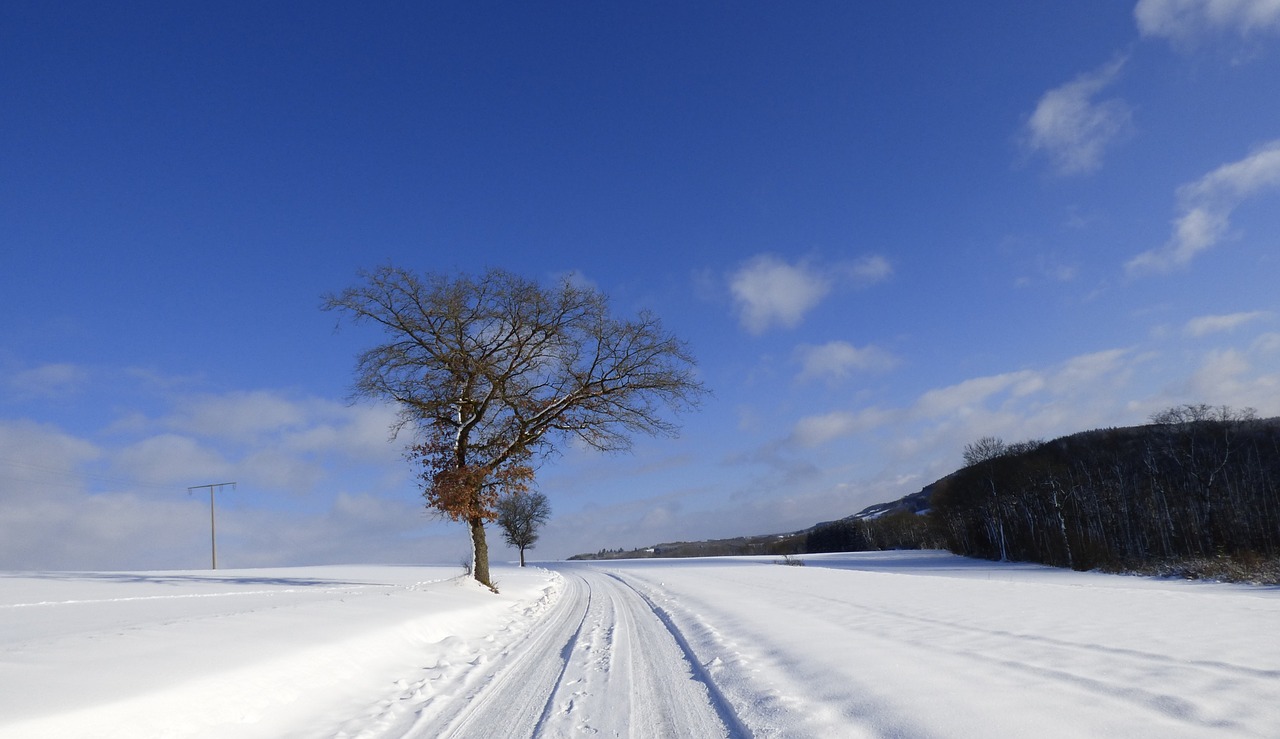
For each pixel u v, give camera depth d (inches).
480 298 900.0
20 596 776.9
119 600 714.2
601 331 915.4
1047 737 202.8
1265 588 968.9
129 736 224.4
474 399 933.2
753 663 367.2
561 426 961.5
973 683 276.5
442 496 898.1
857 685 287.1
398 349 893.8
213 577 1274.6
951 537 3846.0
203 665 303.7
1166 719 215.6
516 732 265.4
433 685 358.3
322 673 341.4
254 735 263.0
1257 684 255.0
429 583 879.7
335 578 1270.9
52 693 237.3
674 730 258.1
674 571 1876.2
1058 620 462.0
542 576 1628.9
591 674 374.3
